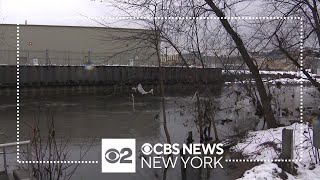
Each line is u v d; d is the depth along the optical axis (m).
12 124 21.83
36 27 49.88
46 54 48.12
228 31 13.84
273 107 21.41
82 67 43.41
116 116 25.48
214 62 16.72
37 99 36.75
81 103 33.50
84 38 49.00
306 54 12.77
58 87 42.44
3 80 39.22
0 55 47.56
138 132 18.89
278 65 15.09
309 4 11.54
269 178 7.43
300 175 7.84
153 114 25.23
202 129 15.07
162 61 21.19
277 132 12.96
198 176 10.57
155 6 12.81
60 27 49.88
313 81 13.48
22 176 7.94
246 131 14.93
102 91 43.12
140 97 37.12
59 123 22.33
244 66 16.00
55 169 9.62
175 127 19.14
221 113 19.64
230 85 19.97
